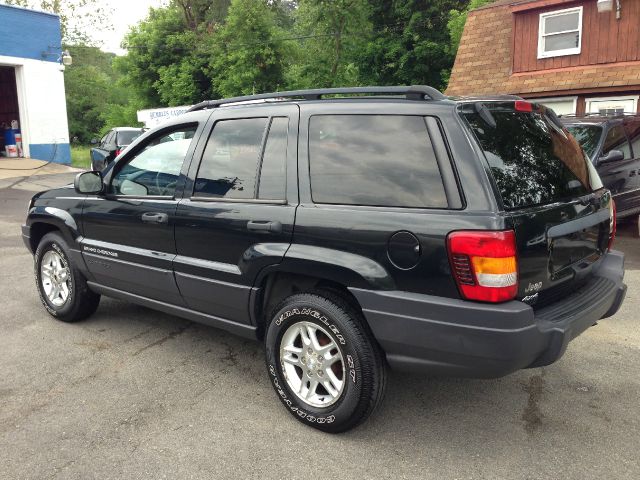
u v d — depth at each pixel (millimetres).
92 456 2926
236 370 3971
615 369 3992
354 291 2926
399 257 2809
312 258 3047
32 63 20109
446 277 2693
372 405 2996
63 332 4676
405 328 2803
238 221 3416
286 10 45625
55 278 4910
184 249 3770
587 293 3230
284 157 3340
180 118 4004
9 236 8930
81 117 47281
